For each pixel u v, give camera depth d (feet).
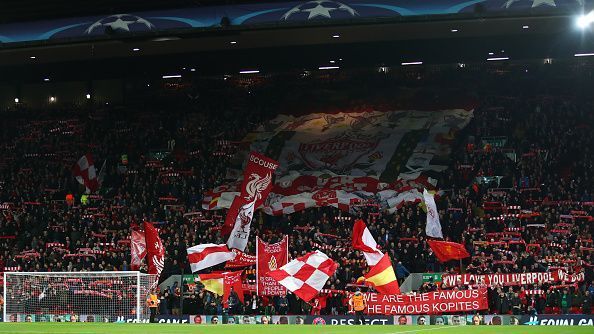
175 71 210.79
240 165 188.44
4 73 211.20
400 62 203.00
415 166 179.52
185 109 212.23
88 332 88.99
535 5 137.59
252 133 200.03
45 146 204.85
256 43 174.40
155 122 208.03
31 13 168.76
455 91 202.18
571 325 106.73
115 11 165.99
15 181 193.16
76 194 183.42
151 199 174.70
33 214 174.50
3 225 173.47
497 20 153.89
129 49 177.17
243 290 130.21
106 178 189.06
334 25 149.38
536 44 183.21
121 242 157.38
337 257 140.05
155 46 175.01
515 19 152.97
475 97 198.90
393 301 119.34
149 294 122.72
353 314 124.16
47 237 163.84
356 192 170.60
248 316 123.95
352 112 202.39
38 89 227.20
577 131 182.70
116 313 127.34
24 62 189.47
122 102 221.66
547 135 182.29
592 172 166.30
